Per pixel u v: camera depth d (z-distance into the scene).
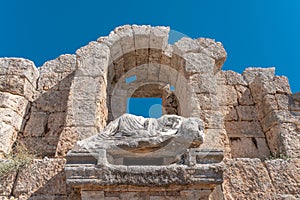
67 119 5.85
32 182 4.91
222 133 5.95
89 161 4.51
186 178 4.30
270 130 6.75
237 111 7.50
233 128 7.20
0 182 4.89
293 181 5.12
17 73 7.06
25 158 5.29
